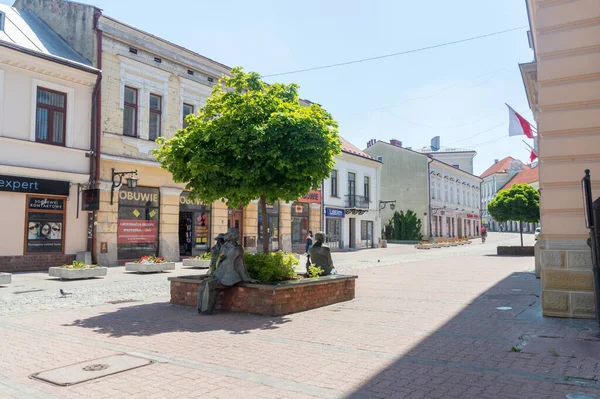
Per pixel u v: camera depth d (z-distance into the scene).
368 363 5.32
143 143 21.12
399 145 52.62
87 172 18.84
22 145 16.78
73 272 14.58
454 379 4.74
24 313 8.83
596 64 7.81
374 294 11.16
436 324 7.51
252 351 5.88
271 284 8.42
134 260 20.59
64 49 19.55
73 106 18.47
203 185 9.24
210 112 9.88
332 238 34.62
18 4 22.94
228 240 8.80
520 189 26.94
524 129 14.54
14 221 16.53
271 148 8.69
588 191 6.64
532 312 8.45
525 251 26.36
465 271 17.09
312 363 5.34
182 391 4.42
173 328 7.32
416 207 48.34
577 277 7.81
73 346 6.18
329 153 9.47
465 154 66.62
